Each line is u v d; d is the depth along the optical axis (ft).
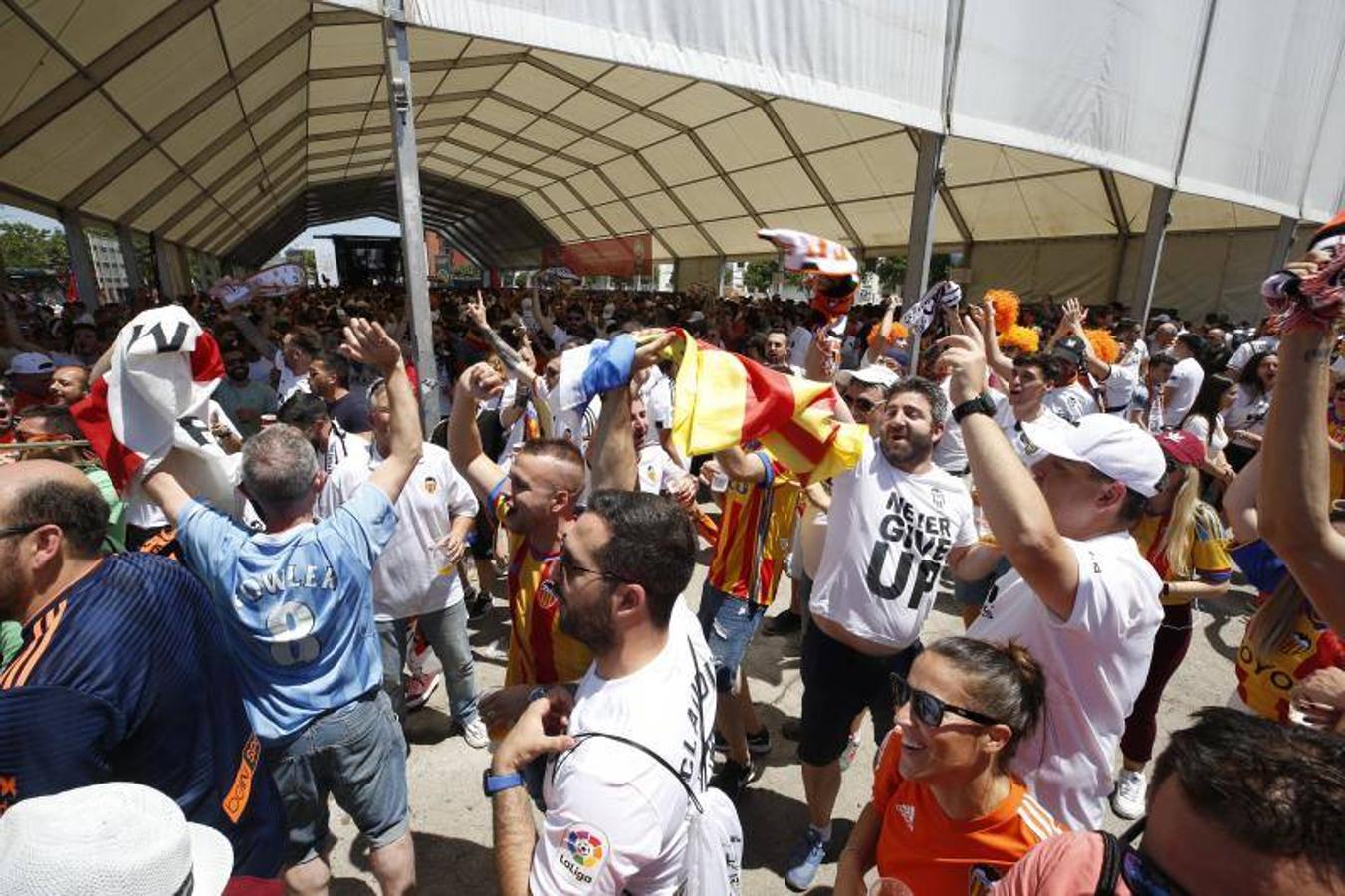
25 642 4.69
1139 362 25.07
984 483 5.11
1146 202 46.80
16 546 4.73
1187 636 9.59
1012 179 47.55
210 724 5.48
